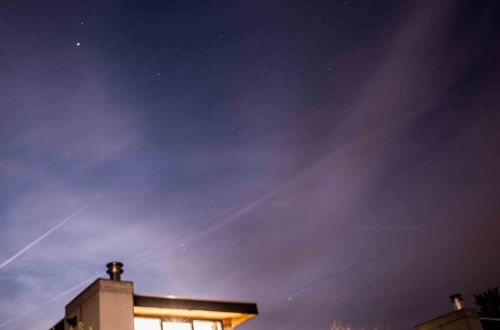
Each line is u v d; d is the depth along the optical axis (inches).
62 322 336.8
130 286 306.0
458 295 440.8
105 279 297.7
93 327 283.1
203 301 345.4
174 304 329.4
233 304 359.9
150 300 319.3
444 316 427.2
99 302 284.8
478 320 413.4
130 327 289.7
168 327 341.1
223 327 366.6
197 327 354.6
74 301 318.0
